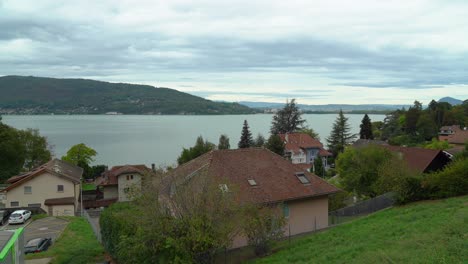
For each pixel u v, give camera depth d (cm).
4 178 6238
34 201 4666
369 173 3825
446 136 10662
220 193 1853
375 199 3002
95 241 2775
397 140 10938
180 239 1669
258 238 2127
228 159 3002
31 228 3409
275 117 11150
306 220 2864
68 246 2614
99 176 7900
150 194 1869
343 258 1680
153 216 1736
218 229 1762
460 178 2703
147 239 1686
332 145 10750
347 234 2184
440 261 1345
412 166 4278
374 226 2223
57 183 4709
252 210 2094
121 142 14288
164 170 2622
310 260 1791
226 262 2108
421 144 9838
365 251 1705
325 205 2972
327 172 7800
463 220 1830
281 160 3173
